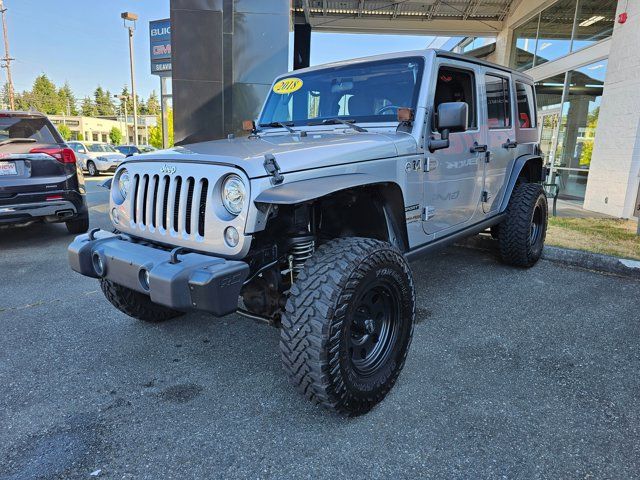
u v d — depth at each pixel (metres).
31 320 3.57
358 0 11.46
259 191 2.10
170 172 2.39
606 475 1.90
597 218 7.45
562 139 10.18
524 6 11.62
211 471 1.94
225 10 7.43
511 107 4.46
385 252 2.31
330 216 2.91
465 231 3.76
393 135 2.94
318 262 2.18
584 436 2.15
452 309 3.76
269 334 3.31
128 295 3.20
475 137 3.76
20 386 2.62
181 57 7.52
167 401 2.47
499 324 3.46
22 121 5.86
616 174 7.67
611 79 7.84
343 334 2.09
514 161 4.59
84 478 1.90
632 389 2.56
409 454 2.04
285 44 7.60
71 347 3.11
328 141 2.71
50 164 5.77
